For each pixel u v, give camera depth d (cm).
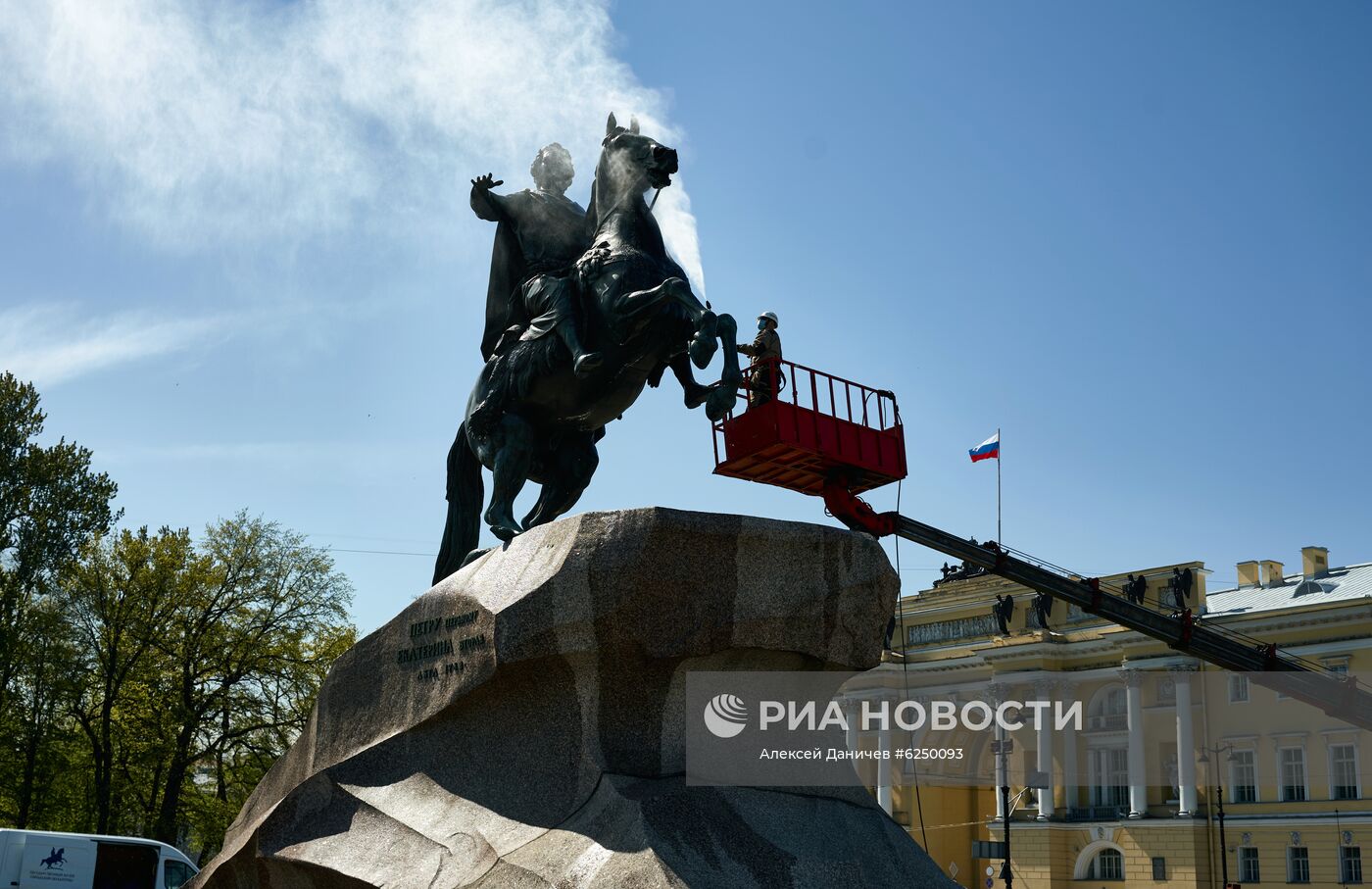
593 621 538
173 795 2695
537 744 563
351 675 671
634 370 675
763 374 1552
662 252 697
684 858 489
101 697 2772
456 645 598
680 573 541
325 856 595
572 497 754
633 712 545
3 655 2653
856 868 521
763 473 1602
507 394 704
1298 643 4050
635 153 698
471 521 784
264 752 2777
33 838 1809
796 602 557
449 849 549
